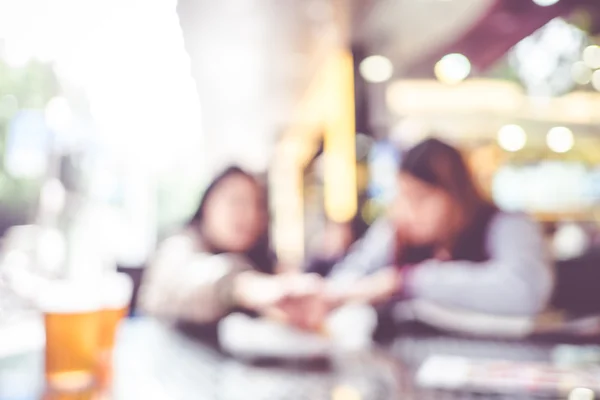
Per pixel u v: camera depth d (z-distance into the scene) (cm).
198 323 202
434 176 247
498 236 240
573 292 291
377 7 362
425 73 512
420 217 251
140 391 104
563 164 700
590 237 602
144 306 252
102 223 345
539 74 563
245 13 378
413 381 109
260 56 505
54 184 347
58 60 389
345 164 479
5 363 126
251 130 993
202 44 457
